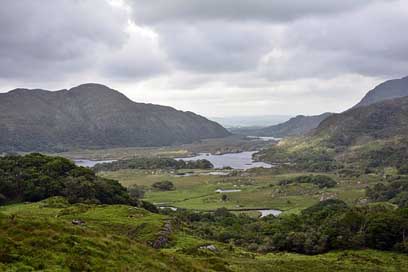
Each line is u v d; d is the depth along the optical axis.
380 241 116.94
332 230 121.62
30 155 185.38
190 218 185.75
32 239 33.47
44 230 36.25
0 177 151.25
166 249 84.69
